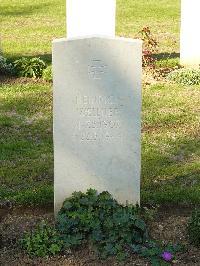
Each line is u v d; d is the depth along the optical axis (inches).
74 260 123.8
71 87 129.0
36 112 203.2
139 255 124.3
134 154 133.3
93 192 133.4
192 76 236.5
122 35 344.5
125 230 126.8
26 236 129.0
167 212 140.3
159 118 196.2
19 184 153.6
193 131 186.7
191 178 157.0
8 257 124.5
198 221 129.4
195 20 250.1
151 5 442.3
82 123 131.2
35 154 170.2
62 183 134.3
